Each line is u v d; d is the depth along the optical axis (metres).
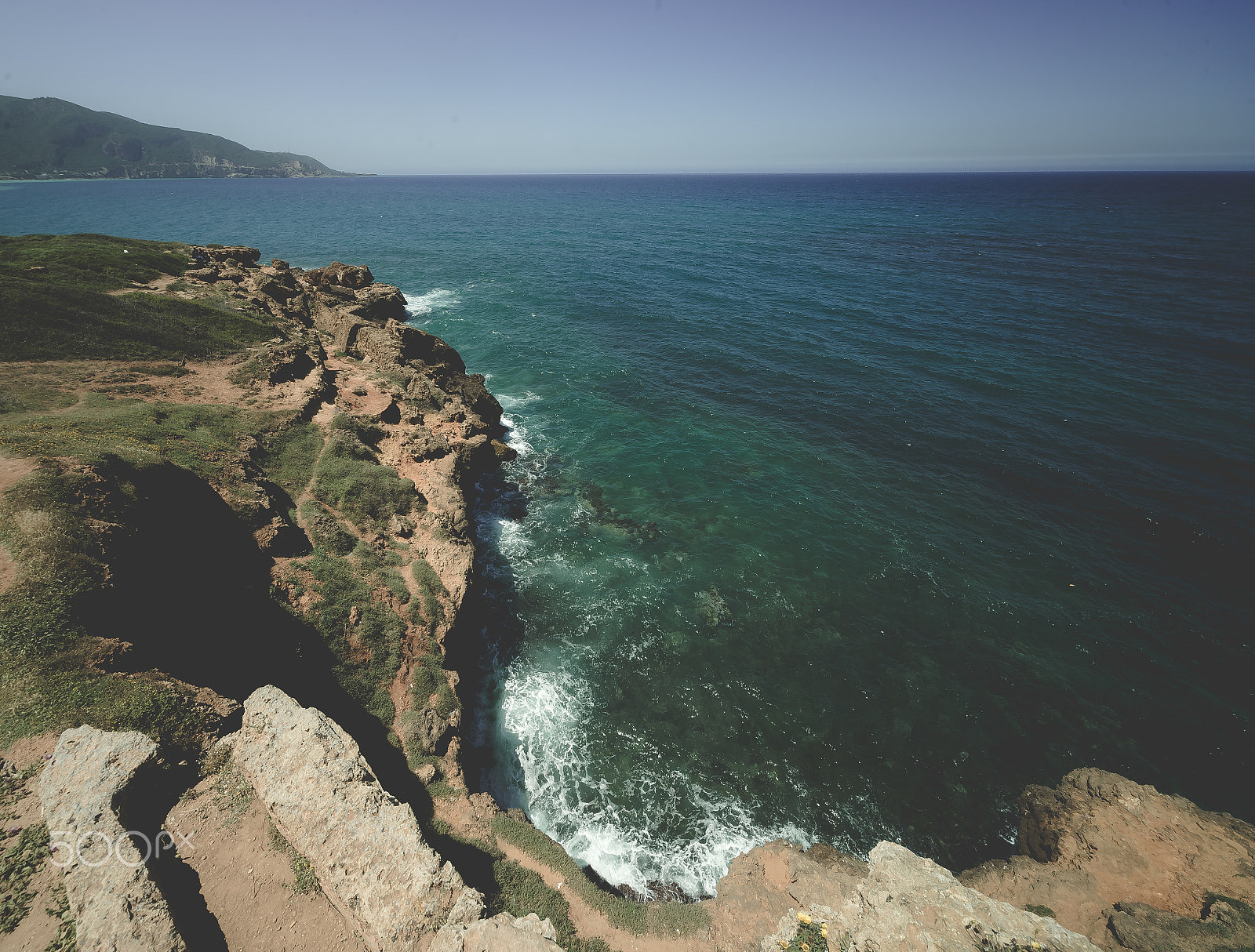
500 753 19.55
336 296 54.44
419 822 14.70
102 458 17.31
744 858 16.25
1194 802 17.94
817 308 62.19
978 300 63.22
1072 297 63.38
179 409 25.66
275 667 16.59
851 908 12.77
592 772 19.03
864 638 23.83
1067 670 22.19
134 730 11.79
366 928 10.71
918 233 113.69
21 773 10.95
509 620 24.69
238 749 12.85
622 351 52.84
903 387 43.72
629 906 14.53
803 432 38.62
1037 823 16.89
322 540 21.55
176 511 18.36
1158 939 12.53
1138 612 24.48
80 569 13.76
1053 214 145.62
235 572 18.31
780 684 22.03
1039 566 26.95
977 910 11.89
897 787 18.67
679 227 130.38
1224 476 32.06
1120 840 15.44
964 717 20.70
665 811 18.00
